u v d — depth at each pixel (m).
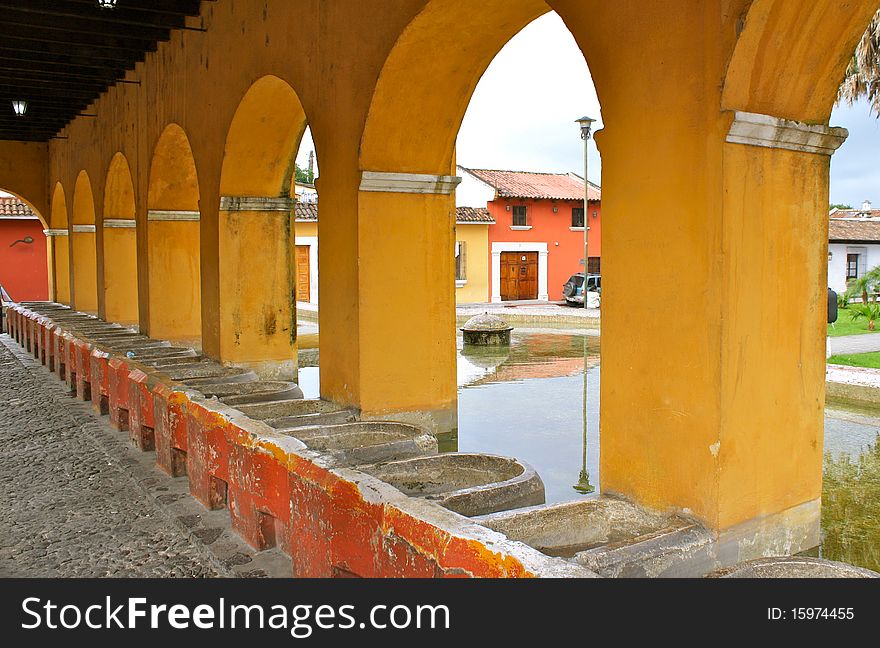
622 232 3.34
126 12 7.52
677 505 3.15
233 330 7.69
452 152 5.56
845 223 28.95
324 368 5.85
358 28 5.11
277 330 7.95
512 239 25.41
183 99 8.34
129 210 12.11
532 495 3.68
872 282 16.33
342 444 4.71
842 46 3.02
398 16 4.65
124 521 4.00
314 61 5.72
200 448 4.14
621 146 3.32
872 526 3.76
